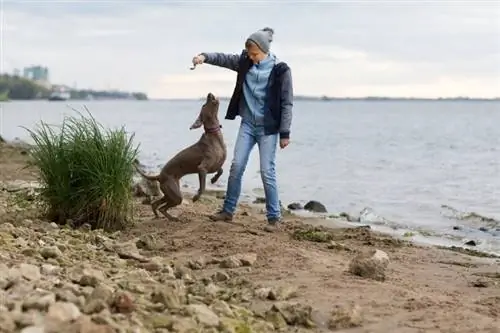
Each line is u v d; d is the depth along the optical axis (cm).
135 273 644
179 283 619
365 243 938
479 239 1119
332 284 644
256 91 910
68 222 900
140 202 1105
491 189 1777
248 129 923
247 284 651
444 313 559
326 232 945
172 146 3394
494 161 2584
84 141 914
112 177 899
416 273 749
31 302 477
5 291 511
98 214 908
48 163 916
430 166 2414
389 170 2291
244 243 809
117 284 589
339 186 1858
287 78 905
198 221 944
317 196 1664
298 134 4772
